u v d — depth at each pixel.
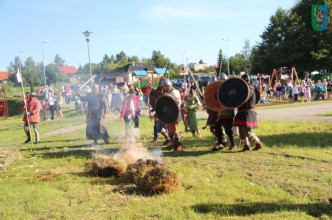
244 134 10.53
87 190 7.49
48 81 88.12
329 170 8.20
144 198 6.88
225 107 10.27
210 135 14.11
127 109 14.40
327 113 19.86
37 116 15.44
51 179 8.58
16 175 9.20
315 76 57.06
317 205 6.13
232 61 80.75
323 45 56.59
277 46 60.75
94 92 13.35
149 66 91.69
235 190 7.08
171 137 11.41
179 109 11.09
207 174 8.34
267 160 9.38
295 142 11.62
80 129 20.03
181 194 6.97
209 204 6.34
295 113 21.22
